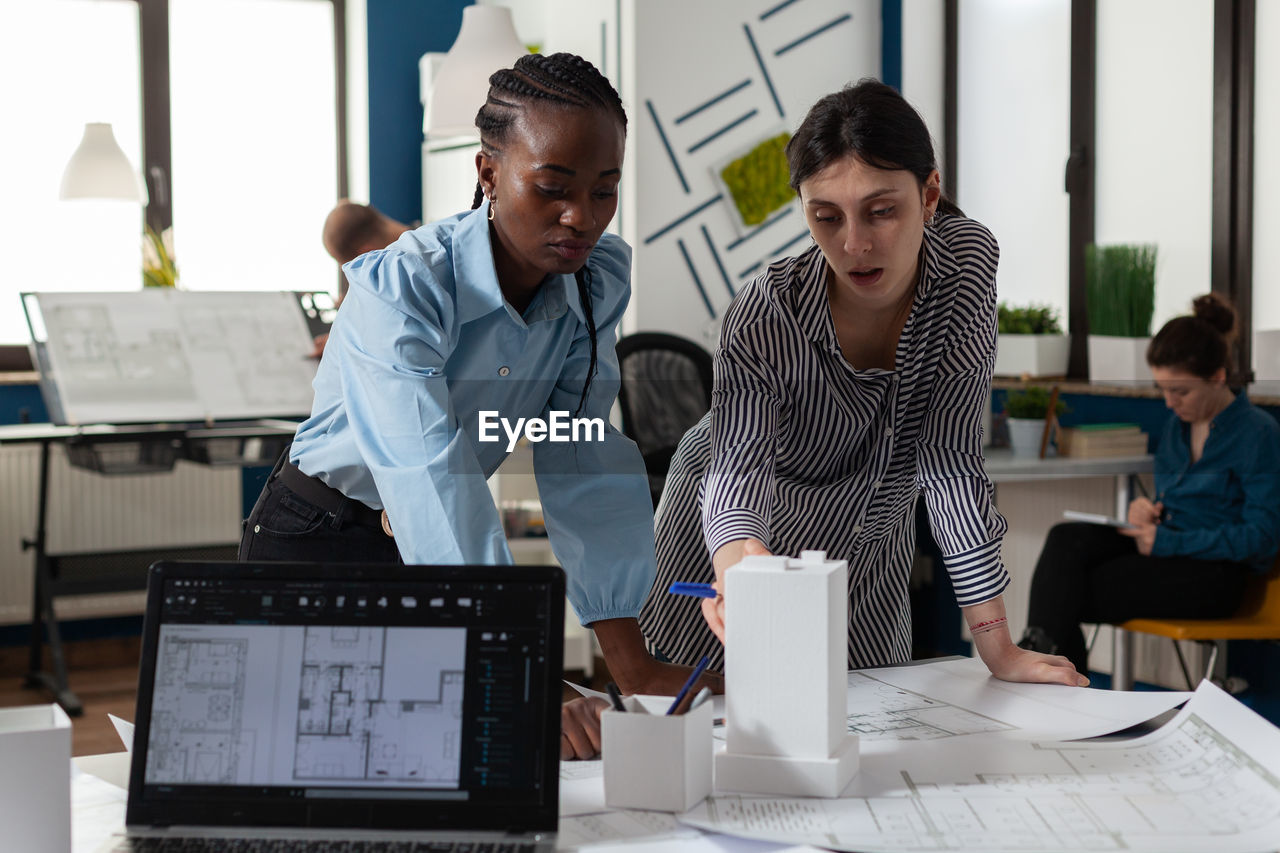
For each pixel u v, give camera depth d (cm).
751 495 137
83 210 492
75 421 393
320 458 142
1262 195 356
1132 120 392
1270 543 289
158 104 504
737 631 106
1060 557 308
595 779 110
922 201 126
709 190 443
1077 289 411
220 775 97
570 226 116
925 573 445
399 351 116
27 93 483
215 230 520
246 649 99
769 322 142
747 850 94
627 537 137
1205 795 102
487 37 323
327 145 539
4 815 89
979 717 125
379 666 98
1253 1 354
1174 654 350
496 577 99
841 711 108
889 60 464
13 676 456
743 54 445
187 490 480
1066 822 97
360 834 95
